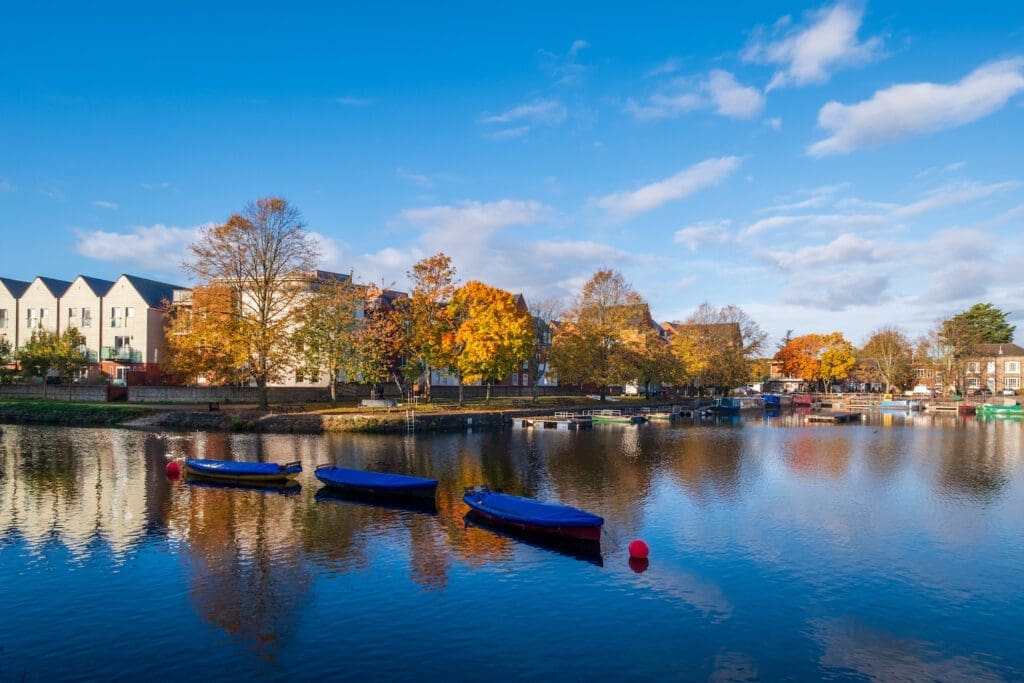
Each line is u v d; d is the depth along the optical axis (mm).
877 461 44219
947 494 32531
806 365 140625
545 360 82125
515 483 33688
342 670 13789
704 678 13789
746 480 35812
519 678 13586
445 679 13484
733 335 107875
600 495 31109
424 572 19781
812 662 14625
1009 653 15219
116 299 82062
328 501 28734
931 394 129625
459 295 66938
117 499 28891
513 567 20359
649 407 89438
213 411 58312
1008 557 22172
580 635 15711
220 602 17328
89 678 13352
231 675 13523
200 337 56469
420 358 67500
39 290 85688
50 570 19688
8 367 82000
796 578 19891
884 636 16000
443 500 29156
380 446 46594
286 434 52656
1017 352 136000
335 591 18219
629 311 85688
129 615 16484
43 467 36562
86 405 62031
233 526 24562
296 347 61094
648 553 21797
